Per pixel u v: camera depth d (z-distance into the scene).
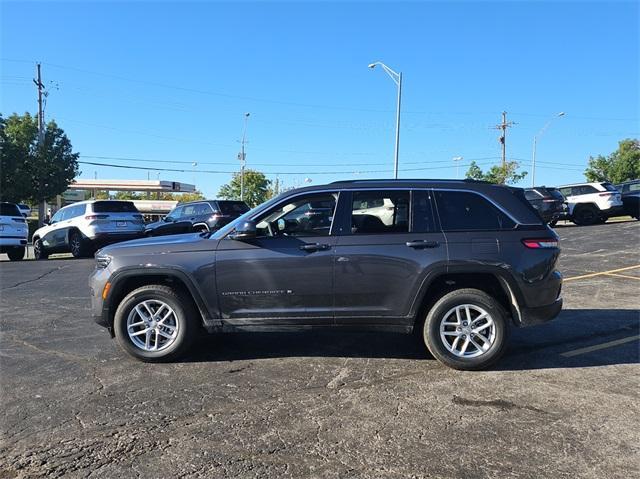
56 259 16.48
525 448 3.54
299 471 3.27
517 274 5.04
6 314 7.78
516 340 6.11
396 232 5.18
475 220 5.21
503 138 50.47
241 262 5.21
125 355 5.63
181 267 5.24
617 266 11.53
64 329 6.83
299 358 5.50
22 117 41.47
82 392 4.57
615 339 6.10
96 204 16.03
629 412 4.09
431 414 4.08
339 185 5.37
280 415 4.08
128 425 3.92
